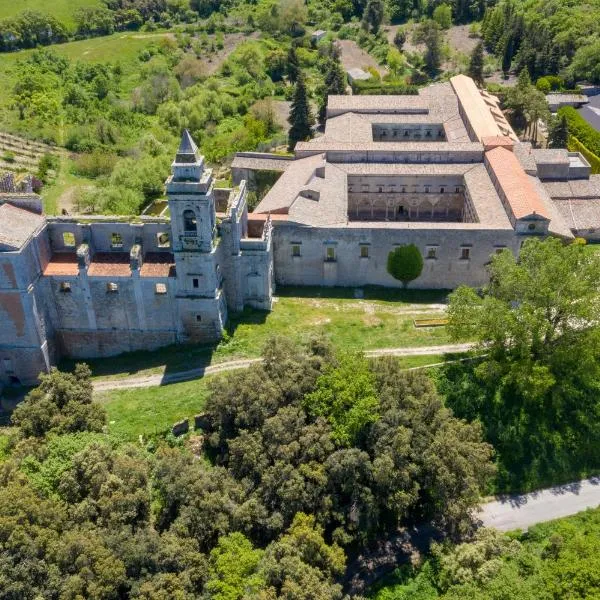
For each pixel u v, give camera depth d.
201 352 99.69
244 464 77.62
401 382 84.12
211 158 162.12
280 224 110.25
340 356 86.81
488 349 93.88
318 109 185.38
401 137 155.50
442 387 94.94
